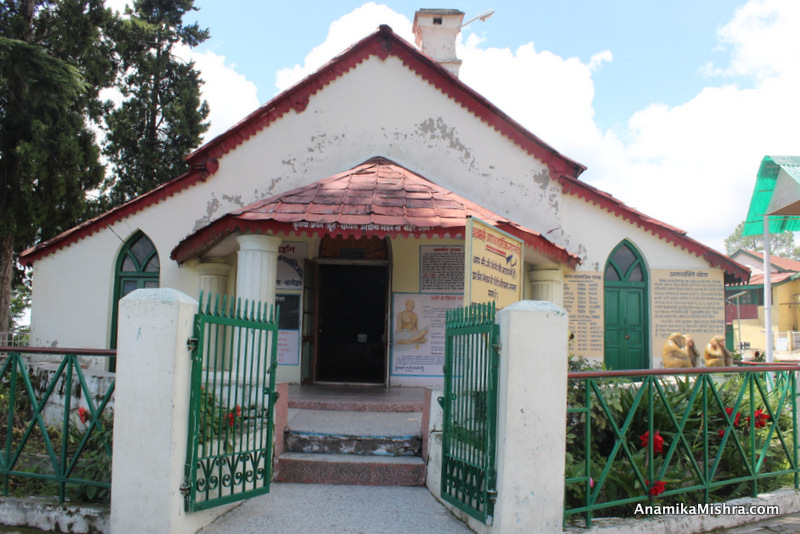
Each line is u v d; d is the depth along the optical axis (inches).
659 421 255.9
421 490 255.0
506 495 187.5
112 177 957.2
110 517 191.8
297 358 454.6
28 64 583.5
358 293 526.3
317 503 234.4
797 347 1279.5
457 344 229.1
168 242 472.1
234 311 215.3
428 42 581.3
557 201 476.1
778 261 1590.8
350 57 480.1
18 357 227.0
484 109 477.1
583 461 236.2
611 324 481.7
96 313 481.1
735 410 250.1
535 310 195.6
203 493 204.7
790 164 355.9
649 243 484.4
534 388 192.5
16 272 808.3
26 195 613.3
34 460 266.7
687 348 430.9
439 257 462.3
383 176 416.2
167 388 189.3
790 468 278.2
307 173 471.5
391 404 353.1
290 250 462.0
